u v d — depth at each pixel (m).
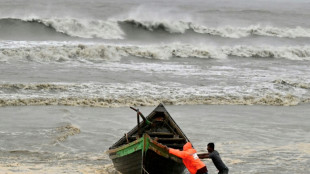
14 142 56.50
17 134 59.81
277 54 142.25
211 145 41.59
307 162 52.91
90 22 161.75
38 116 69.19
